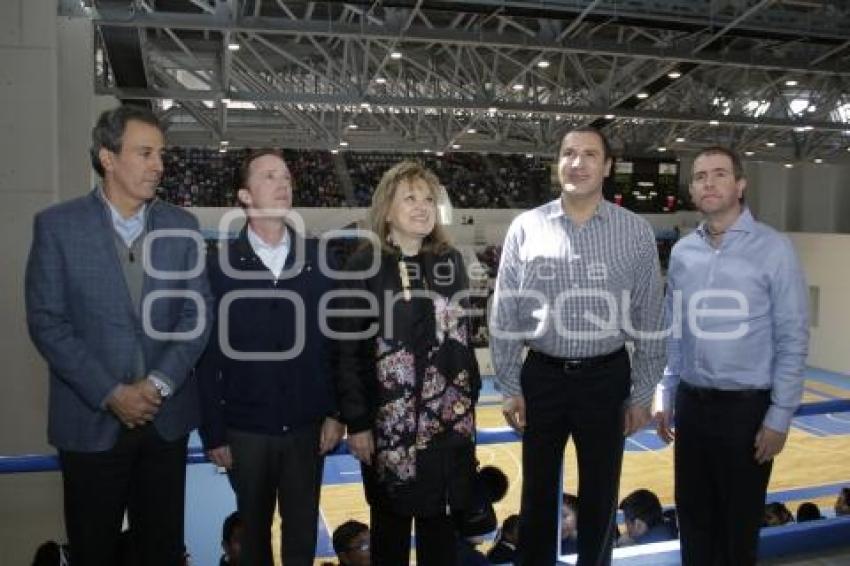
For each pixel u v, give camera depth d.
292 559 1.99
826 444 10.77
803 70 8.67
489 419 11.45
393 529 1.97
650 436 10.75
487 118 14.41
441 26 9.00
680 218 19.59
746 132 15.34
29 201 3.69
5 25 3.61
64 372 1.70
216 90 9.05
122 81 8.75
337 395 1.94
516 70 11.50
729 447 2.18
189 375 1.91
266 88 9.62
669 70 9.20
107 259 1.77
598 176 2.07
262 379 1.94
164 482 1.88
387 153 20.14
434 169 20.28
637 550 2.53
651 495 3.85
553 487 2.20
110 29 7.06
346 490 8.42
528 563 2.21
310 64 10.63
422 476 1.89
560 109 10.13
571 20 7.47
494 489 2.59
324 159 19.77
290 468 1.98
